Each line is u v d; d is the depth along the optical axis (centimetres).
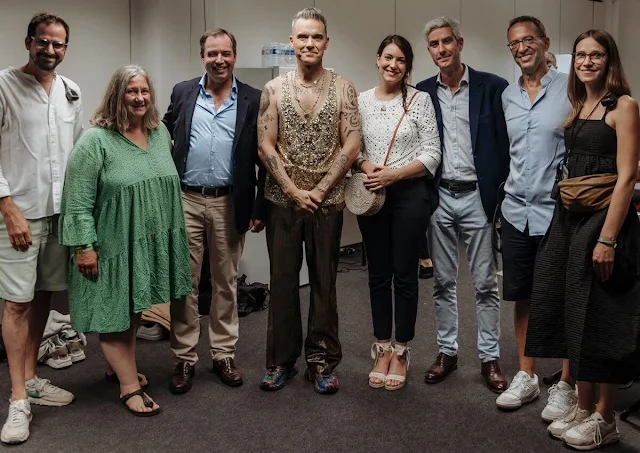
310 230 294
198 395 301
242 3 533
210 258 313
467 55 747
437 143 292
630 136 225
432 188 300
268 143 286
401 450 250
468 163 296
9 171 261
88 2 446
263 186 308
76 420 275
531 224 274
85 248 261
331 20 609
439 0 709
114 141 266
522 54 269
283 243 294
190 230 304
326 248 294
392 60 288
